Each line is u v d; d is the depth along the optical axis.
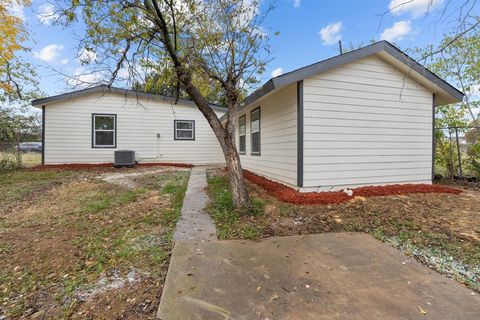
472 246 3.23
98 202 5.47
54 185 7.39
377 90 6.25
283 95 6.49
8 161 10.79
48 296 2.38
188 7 4.31
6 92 11.05
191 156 13.34
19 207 5.35
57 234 3.83
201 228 3.93
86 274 2.72
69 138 11.45
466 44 7.35
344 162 6.00
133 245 3.37
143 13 4.03
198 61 4.32
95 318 2.04
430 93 6.77
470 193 6.11
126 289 2.43
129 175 9.00
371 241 3.42
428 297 2.18
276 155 7.02
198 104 4.68
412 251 3.11
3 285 2.57
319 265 2.76
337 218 4.32
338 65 5.62
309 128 5.71
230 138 4.74
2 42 8.34
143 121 12.50
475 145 7.37
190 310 2.04
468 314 1.96
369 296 2.19
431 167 6.82
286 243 3.37
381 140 6.33
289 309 2.03
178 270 2.66
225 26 4.53
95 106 11.76
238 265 2.77
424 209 4.74
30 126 12.31
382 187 5.98
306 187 5.70
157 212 4.74
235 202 4.70
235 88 4.69
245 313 1.99
